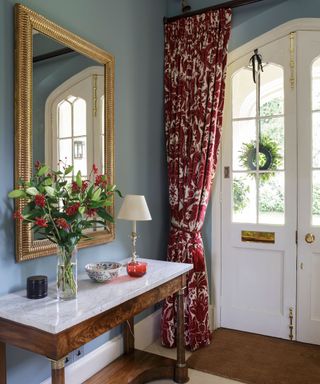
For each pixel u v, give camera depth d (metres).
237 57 2.92
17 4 1.70
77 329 1.39
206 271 2.85
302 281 2.74
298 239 2.75
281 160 2.82
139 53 2.69
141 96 2.72
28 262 1.78
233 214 2.99
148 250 2.81
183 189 2.84
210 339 2.77
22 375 1.76
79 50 2.08
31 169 1.77
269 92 2.85
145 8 2.77
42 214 1.57
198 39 2.85
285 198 2.79
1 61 1.65
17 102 1.70
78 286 1.78
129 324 2.46
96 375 2.17
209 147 2.76
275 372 2.32
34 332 1.35
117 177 2.46
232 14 2.89
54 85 1.91
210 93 2.77
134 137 2.64
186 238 2.77
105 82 2.30
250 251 2.93
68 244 1.57
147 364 2.30
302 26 2.70
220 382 2.22
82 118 2.11
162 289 2.00
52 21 1.92
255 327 2.91
